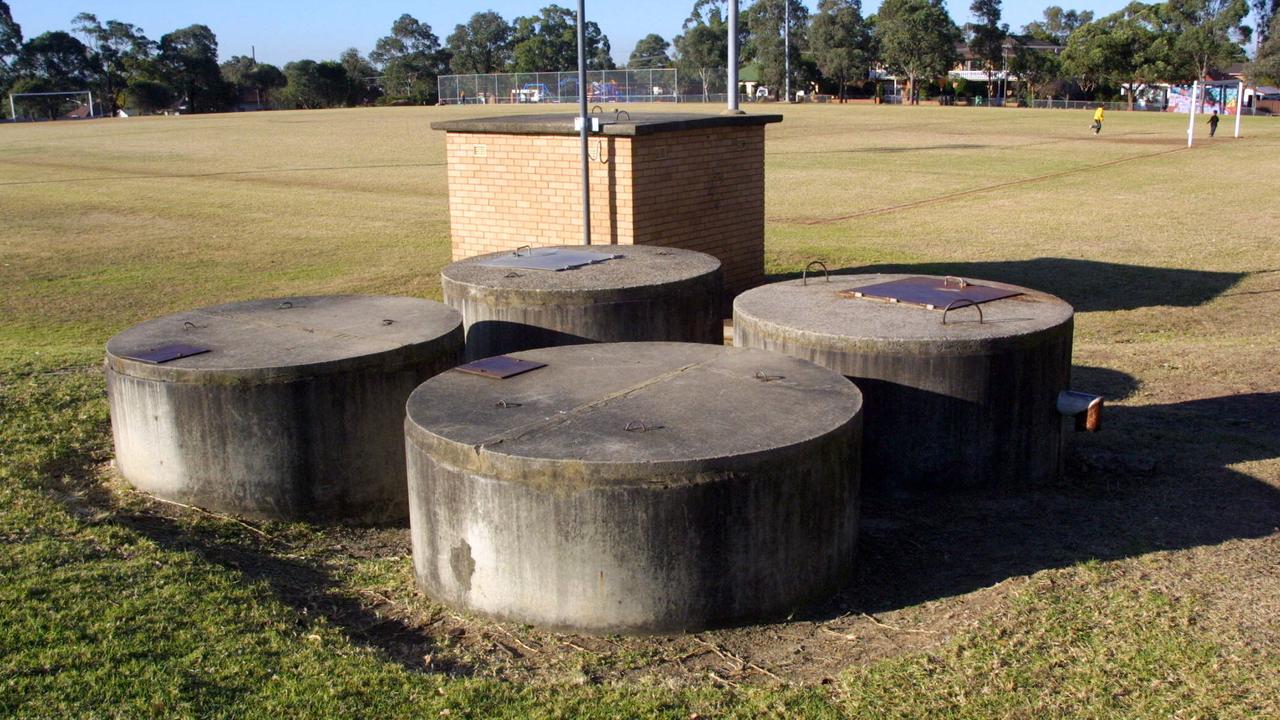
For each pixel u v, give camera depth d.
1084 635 4.78
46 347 11.41
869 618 5.11
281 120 68.62
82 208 25.55
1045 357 6.64
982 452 6.58
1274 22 91.44
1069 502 6.52
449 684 4.45
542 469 4.75
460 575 5.15
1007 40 111.06
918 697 4.33
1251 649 4.63
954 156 37.03
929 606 5.20
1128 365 9.88
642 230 11.99
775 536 4.98
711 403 5.51
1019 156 36.78
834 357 6.61
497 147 12.62
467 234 13.13
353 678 4.47
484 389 5.82
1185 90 89.19
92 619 4.87
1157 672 4.46
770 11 106.06
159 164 38.12
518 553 4.91
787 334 6.77
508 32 124.19
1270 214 21.42
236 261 18.03
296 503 6.44
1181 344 10.90
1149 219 21.11
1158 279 14.89
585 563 4.82
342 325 7.29
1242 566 5.48
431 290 15.26
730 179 13.23
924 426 6.53
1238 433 7.75
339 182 31.05
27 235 21.22
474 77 95.62
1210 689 4.32
